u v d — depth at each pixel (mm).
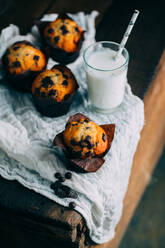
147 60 805
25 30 842
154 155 1049
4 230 786
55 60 773
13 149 671
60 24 741
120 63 696
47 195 641
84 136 620
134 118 724
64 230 639
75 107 737
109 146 647
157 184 1210
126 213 933
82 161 625
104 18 878
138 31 852
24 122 717
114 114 727
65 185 645
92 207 648
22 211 644
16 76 711
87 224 645
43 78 683
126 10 887
